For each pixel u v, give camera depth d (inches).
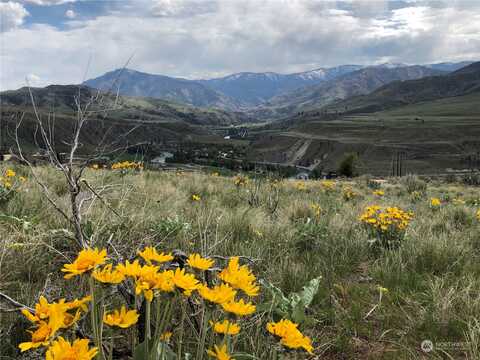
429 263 188.5
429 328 121.5
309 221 229.9
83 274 53.3
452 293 141.6
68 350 43.0
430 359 107.2
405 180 948.0
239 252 165.6
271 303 101.8
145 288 53.6
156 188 327.6
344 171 2888.8
